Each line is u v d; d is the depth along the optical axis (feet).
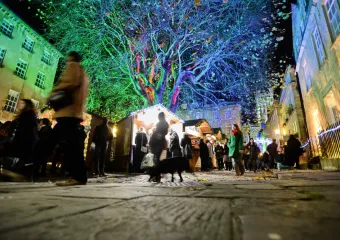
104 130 26.58
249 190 9.80
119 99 67.36
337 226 3.61
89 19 54.49
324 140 38.37
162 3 50.39
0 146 16.60
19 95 70.54
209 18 53.72
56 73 86.84
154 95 57.57
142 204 5.85
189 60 61.26
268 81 63.41
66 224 3.69
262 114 123.75
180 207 5.42
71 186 12.12
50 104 12.87
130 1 51.47
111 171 42.09
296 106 58.39
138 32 54.95
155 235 3.15
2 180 15.26
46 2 55.62
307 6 40.88
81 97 13.16
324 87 38.99
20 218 4.05
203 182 16.34
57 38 61.52
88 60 57.52
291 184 12.14
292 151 41.81
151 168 18.16
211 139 66.69
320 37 37.83
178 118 45.73
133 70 59.41
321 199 6.76
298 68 56.18
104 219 4.09
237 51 57.41
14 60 68.90
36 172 19.56
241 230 3.40
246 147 55.57
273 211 4.90
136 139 37.91
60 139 12.87
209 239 2.97
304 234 3.18
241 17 53.36
